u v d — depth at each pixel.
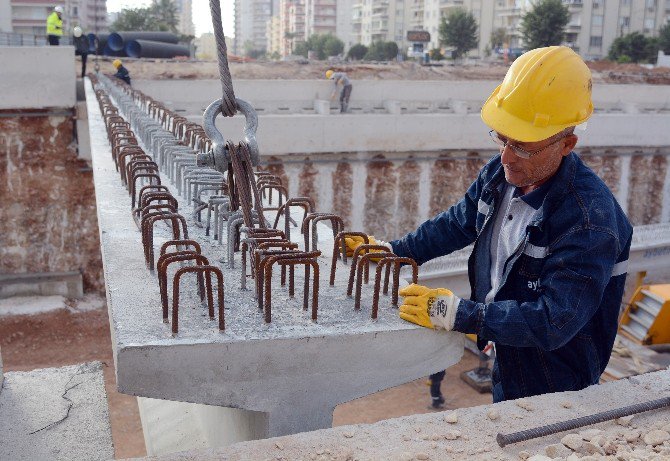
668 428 2.52
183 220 3.42
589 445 2.37
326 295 3.13
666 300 11.95
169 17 91.56
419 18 105.94
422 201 19.36
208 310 2.80
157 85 19.00
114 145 6.01
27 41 25.80
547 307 2.66
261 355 2.60
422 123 18.61
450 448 2.37
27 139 16.67
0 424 4.32
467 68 30.03
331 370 2.72
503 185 3.05
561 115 2.68
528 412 2.63
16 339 16.20
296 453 2.32
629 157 21.59
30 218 17.27
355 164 18.36
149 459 2.27
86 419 4.41
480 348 3.17
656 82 31.00
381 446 2.38
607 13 81.06
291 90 20.38
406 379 2.85
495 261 3.12
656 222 22.44
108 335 16.70
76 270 17.94
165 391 2.54
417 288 2.87
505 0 90.81
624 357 11.92
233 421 3.45
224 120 16.78
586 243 2.64
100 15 112.81
